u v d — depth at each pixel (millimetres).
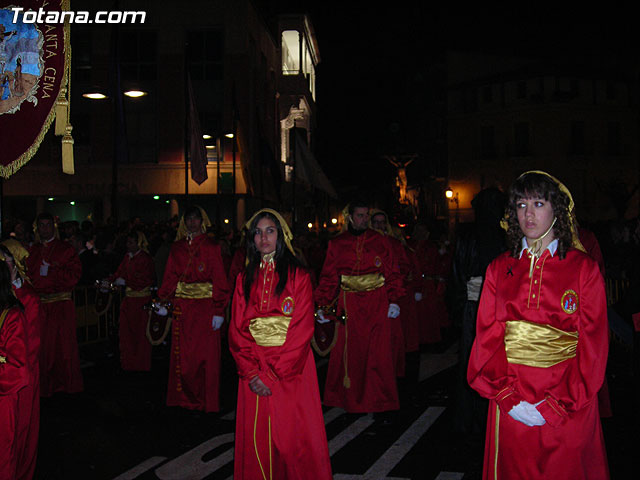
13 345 3994
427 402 7383
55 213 30422
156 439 6141
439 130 46031
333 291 6996
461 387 5934
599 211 40312
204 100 28625
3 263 4086
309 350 4234
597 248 6453
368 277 6902
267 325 4191
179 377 7148
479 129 42312
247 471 4090
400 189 44594
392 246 7180
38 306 4590
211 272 7129
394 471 5191
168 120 28641
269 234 4234
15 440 4082
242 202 28766
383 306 6898
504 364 3330
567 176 40031
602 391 6246
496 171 41500
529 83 40656
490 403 3406
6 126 6094
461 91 43344
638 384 5684
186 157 17078
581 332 3127
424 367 9453
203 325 7109
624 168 40812
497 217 5773
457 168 42969
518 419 3184
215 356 7062
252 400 4125
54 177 28766
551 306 3213
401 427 6414
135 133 28922
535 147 40375
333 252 7020
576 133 40469
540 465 3172
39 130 6172
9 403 4023
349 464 5383
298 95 38281
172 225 15789
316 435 4145
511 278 3355
